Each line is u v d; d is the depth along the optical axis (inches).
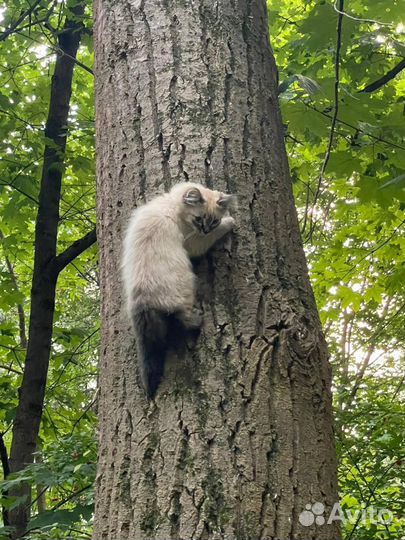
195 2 150.3
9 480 229.1
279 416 115.6
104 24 156.3
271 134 145.4
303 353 123.0
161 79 143.8
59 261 385.4
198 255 135.4
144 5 152.3
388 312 452.8
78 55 483.5
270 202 137.4
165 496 110.5
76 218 466.3
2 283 434.0
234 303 125.7
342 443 237.8
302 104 270.4
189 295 127.0
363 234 369.4
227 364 118.6
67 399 423.8
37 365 367.6
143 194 139.6
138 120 143.4
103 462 123.0
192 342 121.1
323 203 404.8
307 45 301.0
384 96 331.6
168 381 118.8
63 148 386.6
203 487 108.7
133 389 123.3
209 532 105.7
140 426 118.3
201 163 137.4
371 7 323.0
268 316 124.3
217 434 112.3
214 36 147.6
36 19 401.4
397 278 351.6
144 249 137.0
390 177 301.9
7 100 389.1
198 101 141.4
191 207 134.5
